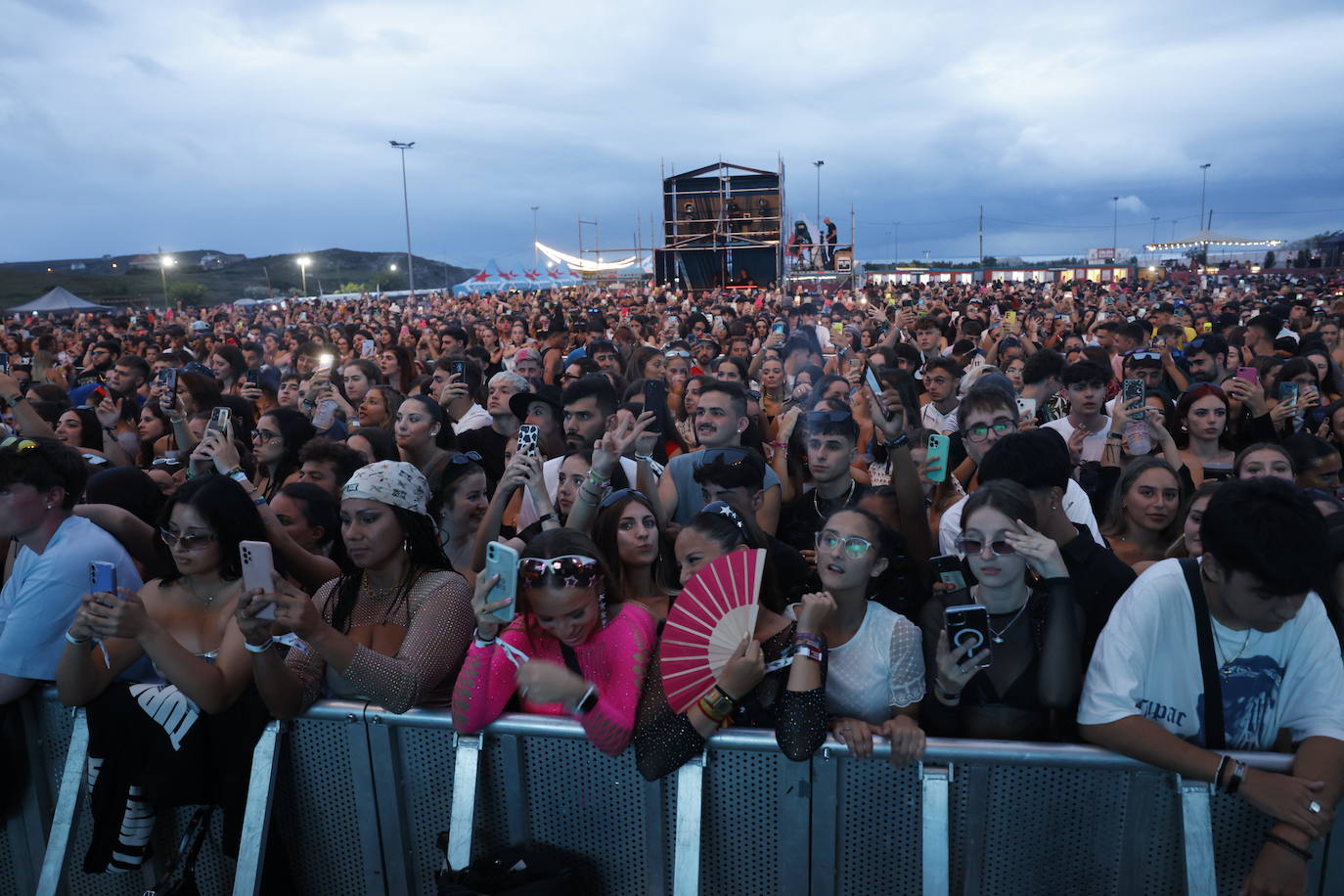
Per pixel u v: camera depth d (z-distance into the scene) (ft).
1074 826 7.82
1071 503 12.21
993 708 8.25
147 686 9.31
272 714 8.79
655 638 8.75
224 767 9.19
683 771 8.14
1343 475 15.52
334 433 20.10
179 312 115.34
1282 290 102.78
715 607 8.06
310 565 11.76
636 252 164.35
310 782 9.20
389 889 9.20
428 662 9.02
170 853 9.79
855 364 18.98
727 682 7.82
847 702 8.50
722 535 9.39
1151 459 12.41
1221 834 7.57
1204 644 7.59
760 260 119.03
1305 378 20.02
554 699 7.75
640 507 10.49
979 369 21.53
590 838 8.70
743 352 36.78
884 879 8.16
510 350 42.06
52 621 9.46
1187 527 10.70
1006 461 10.02
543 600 8.18
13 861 10.01
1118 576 9.76
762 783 8.19
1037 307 72.43
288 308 114.11
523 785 8.75
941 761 7.82
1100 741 7.63
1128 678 7.64
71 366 48.57
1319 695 7.50
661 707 8.21
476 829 8.90
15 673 9.46
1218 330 44.37
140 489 12.83
